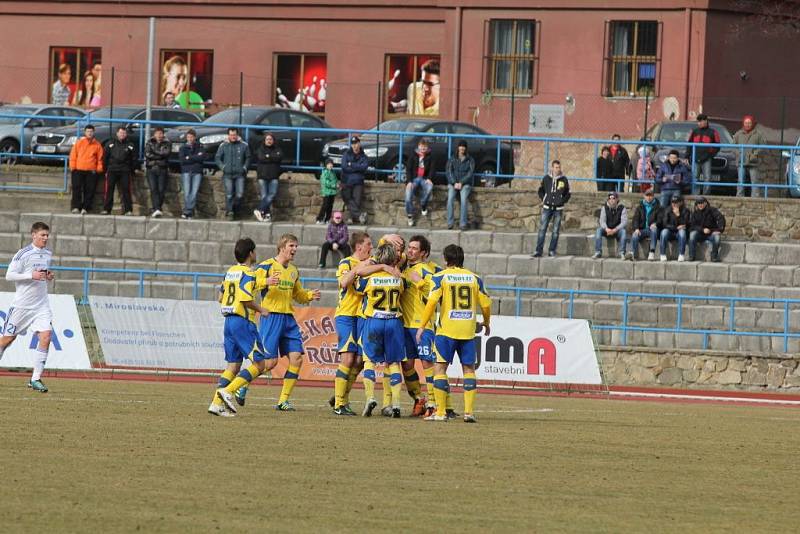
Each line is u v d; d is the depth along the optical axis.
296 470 38.59
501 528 31.05
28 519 30.20
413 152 108.88
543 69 141.38
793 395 87.06
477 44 143.50
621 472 40.75
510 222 108.56
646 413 65.19
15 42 156.00
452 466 40.53
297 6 149.62
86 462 38.59
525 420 57.28
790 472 42.06
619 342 95.38
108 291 101.06
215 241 105.81
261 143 113.00
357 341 55.88
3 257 104.19
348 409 55.97
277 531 29.97
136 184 110.75
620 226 101.94
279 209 110.06
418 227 108.00
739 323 96.06
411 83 146.88
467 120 143.50
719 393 86.31
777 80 139.50
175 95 152.25
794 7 138.62
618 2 139.12
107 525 29.97
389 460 41.25
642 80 139.12
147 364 82.00
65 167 114.38
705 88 137.12
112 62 153.50
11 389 63.59
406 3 146.38
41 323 62.38
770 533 31.58
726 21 138.00
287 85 149.75
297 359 56.44
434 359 56.19
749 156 112.81
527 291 99.06
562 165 134.25
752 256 102.00
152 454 40.69
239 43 151.12
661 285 99.38
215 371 82.19
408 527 30.81
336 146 113.94
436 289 53.31
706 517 33.47
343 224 102.00
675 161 103.56
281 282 55.22
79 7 154.00
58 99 154.38
